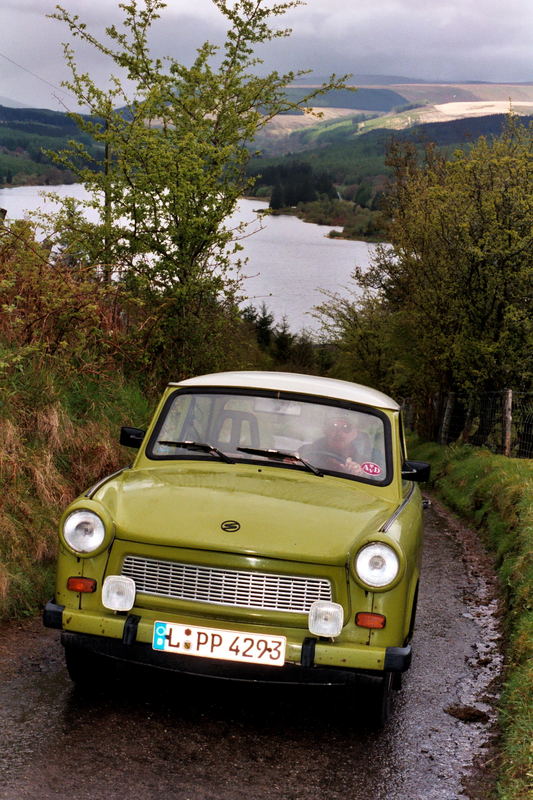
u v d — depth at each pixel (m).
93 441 8.43
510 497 11.00
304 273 159.50
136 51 14.04
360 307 32.41
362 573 4.19
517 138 19.30
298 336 56.47
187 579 4.29
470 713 4.96
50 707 4.45
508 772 4.04
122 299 11.23
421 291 19.98
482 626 7.02
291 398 5.45
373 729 4.57
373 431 5.36
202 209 12.84
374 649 4.16
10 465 7.03
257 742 4.28
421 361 22.38
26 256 9.20
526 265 18.06
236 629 4.21
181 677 5.10
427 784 4.01
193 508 4.50
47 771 3.73
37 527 6.75
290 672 4.19
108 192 12.44
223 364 13.52
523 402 17.50
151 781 3.75
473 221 18.39
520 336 18.42
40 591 6.30
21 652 5.27
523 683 4.96
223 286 13.07
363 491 5.04
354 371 32.25
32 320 8.97
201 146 12.54
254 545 4.23
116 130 12.80
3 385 7.77
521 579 7.35
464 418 21.89
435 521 12.61
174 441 5.37
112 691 4.76
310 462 5.18
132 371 11.84
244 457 5.24
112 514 4.46
